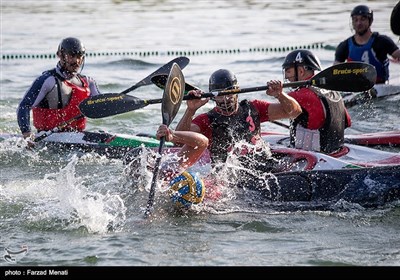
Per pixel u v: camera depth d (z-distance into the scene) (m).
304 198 23.47
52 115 31.86
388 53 40.69
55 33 59.34
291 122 26.91
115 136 31.22
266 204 23.30
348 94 40.09
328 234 21.25
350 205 23.28
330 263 19.09
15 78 45.62
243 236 21.14
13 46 54.47
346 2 72.94
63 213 22.94
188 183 22.47
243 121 24.44
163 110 23.61
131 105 27.33
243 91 23.91
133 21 65.25
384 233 21.30
